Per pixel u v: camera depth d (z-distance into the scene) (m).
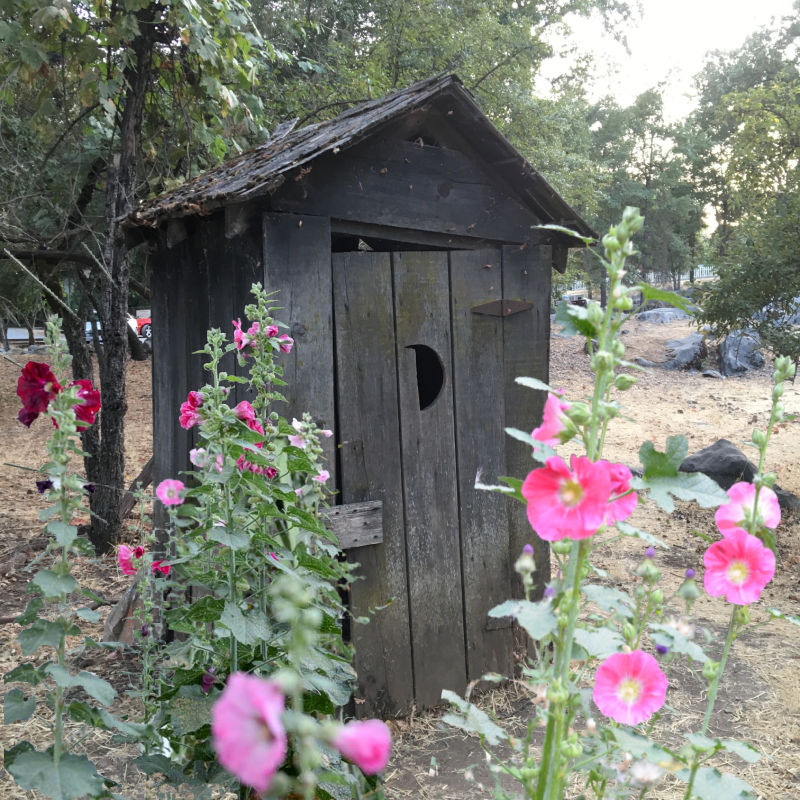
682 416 12.52
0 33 5.09
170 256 4.50
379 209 3.71
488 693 4.04
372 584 3.77
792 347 8.30
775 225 8.33
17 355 17.16
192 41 5.31
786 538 6.86
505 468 4.12
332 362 3.65
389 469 3.81
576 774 3.02
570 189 17.52
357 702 3.72
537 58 16.03
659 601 1.37
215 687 2.00
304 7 12.06
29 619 1.68
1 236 6.62
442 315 3.93
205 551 2.24
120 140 5.96
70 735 3.45
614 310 1.12
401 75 14.11
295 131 5.29
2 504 7.70
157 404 4.72
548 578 4.28
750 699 3.97
